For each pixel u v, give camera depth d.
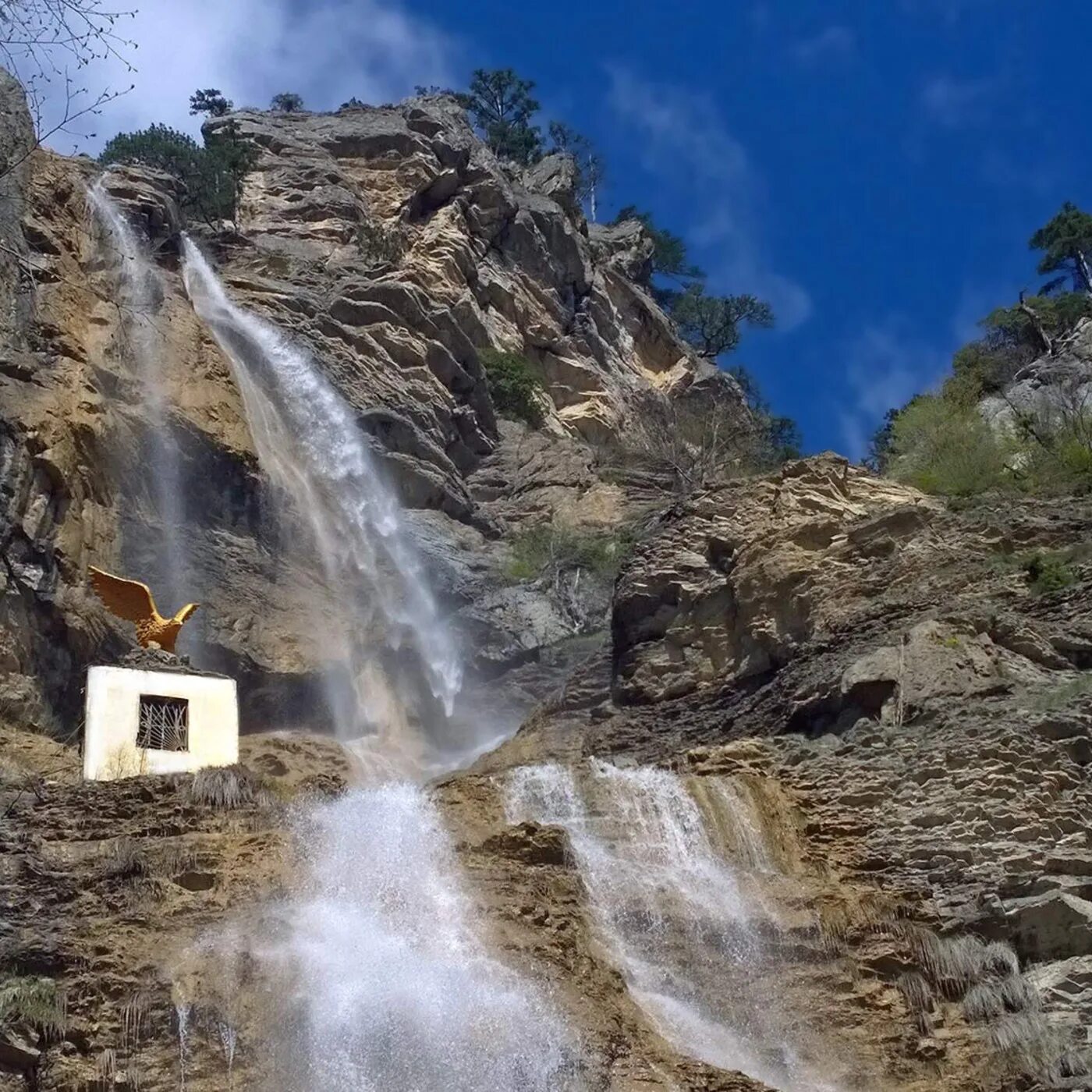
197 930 17.27
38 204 39.41
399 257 56.47
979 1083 17.34
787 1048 17.70
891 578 27.12
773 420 61.25
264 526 38.88
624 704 28.83
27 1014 15.36
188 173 55.81
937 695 23.19
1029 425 35.62
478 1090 15.88
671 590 29.41
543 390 57.41
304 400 44.88
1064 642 24.16
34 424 32.53
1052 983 18.30
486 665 39.78
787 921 19.14
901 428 38.44
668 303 77.88
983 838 20.42
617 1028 17.06
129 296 40.09
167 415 37.56
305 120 64.12
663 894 19.70
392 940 17.70
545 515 48.25
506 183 65.06
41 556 30.88
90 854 18.59
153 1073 15.34
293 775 28.47
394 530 43.03
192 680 23.73
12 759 24.28
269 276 52.12
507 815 21.67
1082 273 63.50
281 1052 15.81
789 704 25.16
